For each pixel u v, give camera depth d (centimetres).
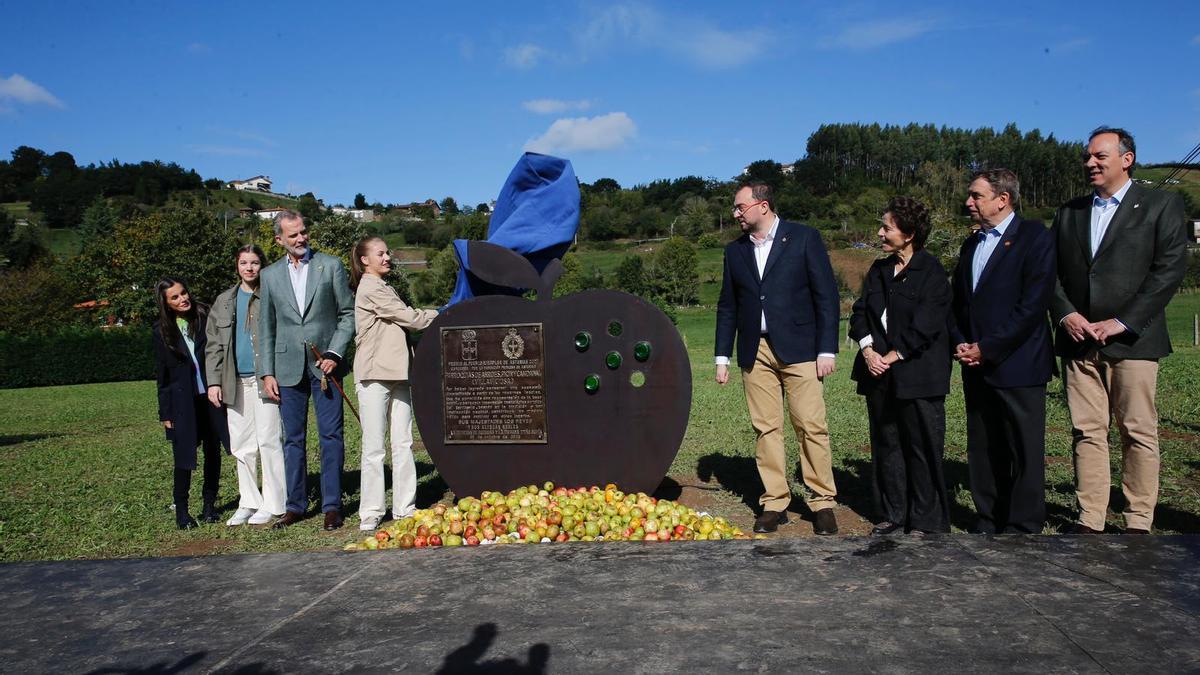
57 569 243
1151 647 157
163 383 585
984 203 443
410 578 221
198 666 171
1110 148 429
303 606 204
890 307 464
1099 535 226
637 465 502
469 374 521
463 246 531
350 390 1692
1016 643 161
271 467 588
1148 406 428
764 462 516
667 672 157
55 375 2938
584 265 8969
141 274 4184
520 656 167
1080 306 444
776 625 176
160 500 691
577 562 227
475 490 525
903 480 478
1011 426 430
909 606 182
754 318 504
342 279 575
